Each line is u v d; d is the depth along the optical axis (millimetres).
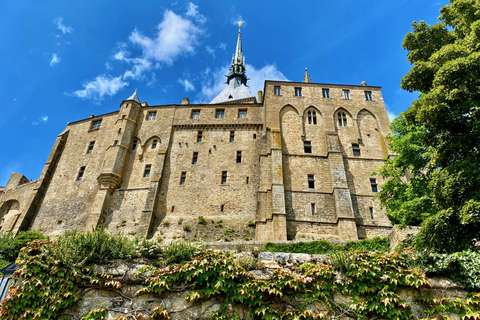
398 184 26312
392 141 27812
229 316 11312
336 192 34875
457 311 11219
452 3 22547
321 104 42281
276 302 11617
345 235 32469
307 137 39688
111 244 13062
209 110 45562
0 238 28609
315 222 33719
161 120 45062
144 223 35094
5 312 10992
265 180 37000
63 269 11797
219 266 12078
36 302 11211
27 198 44938
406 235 19922
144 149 42781
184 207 37031
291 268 12609
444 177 16875
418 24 23109
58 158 45594
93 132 46688
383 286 11719
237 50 85312
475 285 11492
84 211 38531
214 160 40469
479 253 12078
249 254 13445
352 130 40500
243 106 45406
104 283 11938
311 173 36969
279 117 41125
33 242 12367
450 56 19250
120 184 39938
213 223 35531
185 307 11531
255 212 36062
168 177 39531
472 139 16719
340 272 12297
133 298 11688
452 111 17125
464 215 15000
